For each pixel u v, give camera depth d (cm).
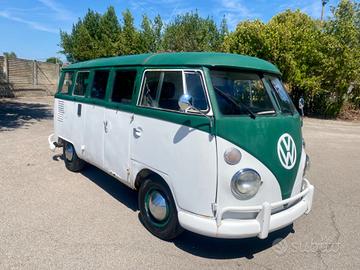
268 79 379
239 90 343
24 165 642
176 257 350
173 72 354
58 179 572
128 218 434
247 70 353
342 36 1566
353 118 1752
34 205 460
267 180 323
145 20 2961
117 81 449
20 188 521
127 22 2841
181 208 340
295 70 1564
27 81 2141
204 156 313
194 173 322
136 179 410
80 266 324
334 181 638
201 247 373
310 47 1585
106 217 434
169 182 352
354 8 1622
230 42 1675
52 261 329
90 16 3175
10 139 863
